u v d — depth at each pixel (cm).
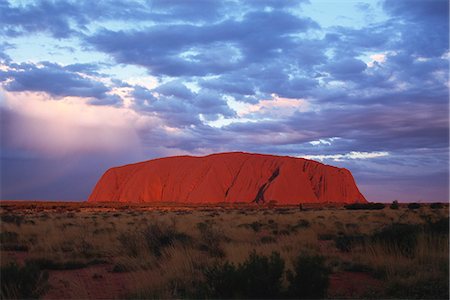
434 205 6106
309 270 805
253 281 795
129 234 1546
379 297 812
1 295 832
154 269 1052
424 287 841
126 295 864
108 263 1355
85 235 1859
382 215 3591
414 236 1216
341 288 904
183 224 2606
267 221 3231
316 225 2436
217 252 1310
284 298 796
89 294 902
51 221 3006
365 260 1142
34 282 912
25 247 1734
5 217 3131
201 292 810
